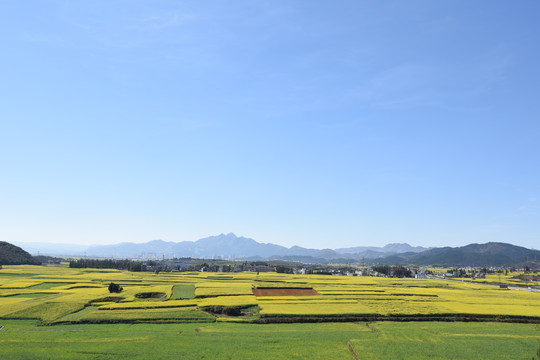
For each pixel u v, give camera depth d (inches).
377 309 3627.0
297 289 5241.1
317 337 2659.9
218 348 2373.3
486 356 2273.6
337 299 4271.7
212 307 3609.7
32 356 2171.5
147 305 3681.1
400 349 2384.4
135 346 2393.0
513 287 7052.2
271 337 2647.6
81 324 3031.5
